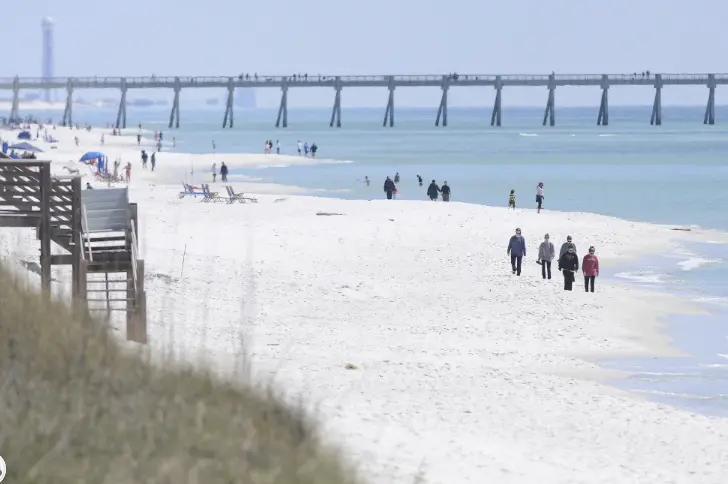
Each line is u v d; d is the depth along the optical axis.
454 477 52.09
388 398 72.19
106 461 32.28
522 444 63.56
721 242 180.75
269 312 107.19
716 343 102.81
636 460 62.62
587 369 90.69
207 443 35.38
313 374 78.19
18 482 29.98
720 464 62.84
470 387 79.56
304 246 158.88
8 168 85.00
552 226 191.25
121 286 95.69
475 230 182.88
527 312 114.69
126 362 41.28
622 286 137.38
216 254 143.62
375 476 46.72
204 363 43.31
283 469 34.97
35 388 36.47
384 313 112.19
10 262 52.75
